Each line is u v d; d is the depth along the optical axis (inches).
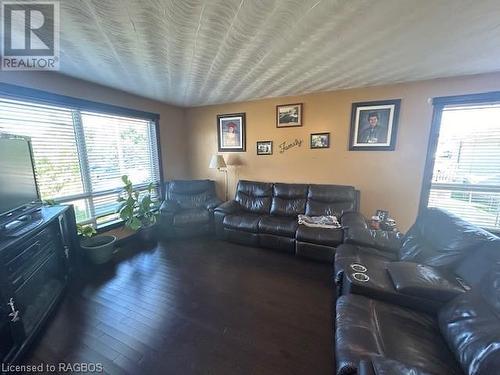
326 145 137.8
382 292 57.4
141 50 75.5
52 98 95.6
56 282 85.0
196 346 62.3
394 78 109.3
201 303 80.2
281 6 52.4
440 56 82.9
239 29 62.8
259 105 152.6
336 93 131.0
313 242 109.1
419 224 82.1
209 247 128.7
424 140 116.2
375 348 42.3
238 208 147.9
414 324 49.8
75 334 66.5
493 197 108.5
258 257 116.0
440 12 55.5
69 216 95.9
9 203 69.1
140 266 107.0
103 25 59.7
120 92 128.3
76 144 108.7
